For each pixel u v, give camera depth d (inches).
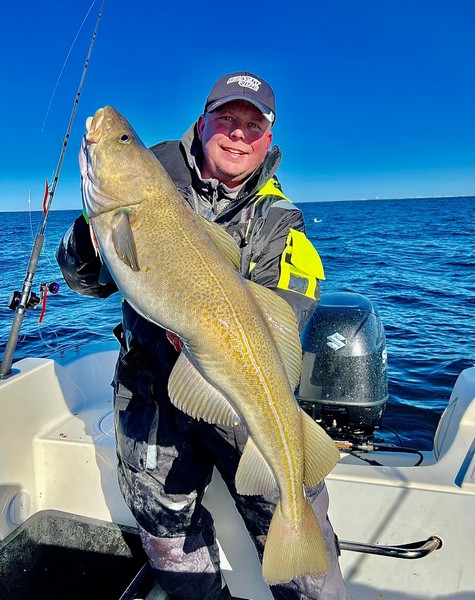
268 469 66.7
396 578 85.4
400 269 568.7
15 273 452.8
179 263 62.2
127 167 64.6
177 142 84.1
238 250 69.1
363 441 111.2
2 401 94.1
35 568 95.5
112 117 66.7
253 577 91.3
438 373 221.6
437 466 89.2
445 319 324.8
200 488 82.4
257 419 64.0
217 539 91.9
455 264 606.9
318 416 114.5
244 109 75.0
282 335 67.5
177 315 62.0
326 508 76.7
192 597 84.0
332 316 115.3
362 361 111.2
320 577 74.4
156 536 81.7
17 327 99.7
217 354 62.3
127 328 80.1
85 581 97.0
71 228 72.5
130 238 63.1
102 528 97.4
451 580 83.8
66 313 330.6
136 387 78.7
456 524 83.0
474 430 93.8
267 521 77.9
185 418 76.7
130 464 80.4
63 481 101.9
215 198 81.0
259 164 79.3
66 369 116.9
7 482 94.7
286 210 79.1
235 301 62.7
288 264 75.3
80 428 107.0
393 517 85.0
